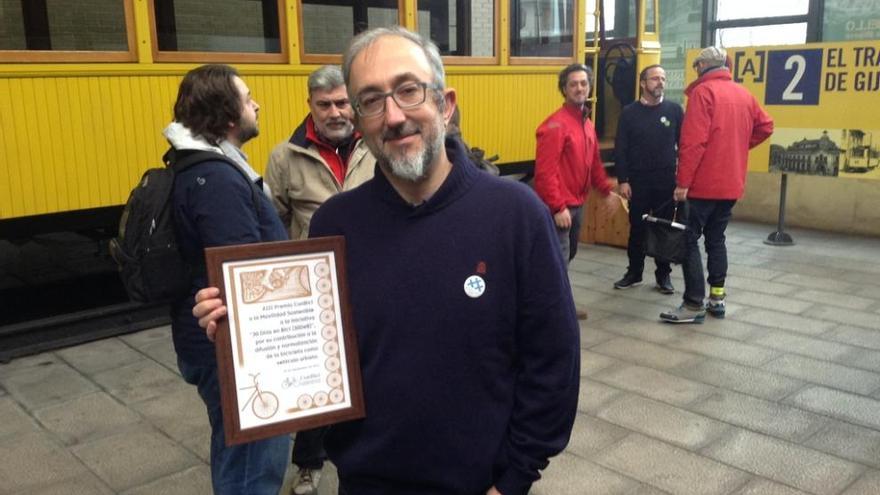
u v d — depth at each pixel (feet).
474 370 4.69
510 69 20.10
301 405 4.70
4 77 12.88
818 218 25.11
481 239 4.65
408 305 4.67
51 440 11.04
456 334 4.64
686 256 15.58
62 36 13.51
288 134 16.29
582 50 22.08
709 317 16.25
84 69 13.66
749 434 10.89
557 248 4.83
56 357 14.34
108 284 18.30
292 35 16.06
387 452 4.79
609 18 25.54
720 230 15.93
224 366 4.58
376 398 4.78
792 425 11.16
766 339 14.85
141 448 10.80
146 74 14.39
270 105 15.93
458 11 18.89
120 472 10.13
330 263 4.80
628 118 17.84
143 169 14.61
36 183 13.42
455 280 4.63
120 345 14.97
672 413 11.63
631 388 12.60
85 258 21.18
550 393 4.77
